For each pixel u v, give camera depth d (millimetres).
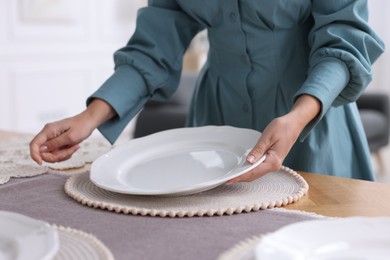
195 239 642
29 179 941
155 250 609
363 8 1054
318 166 1208
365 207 783
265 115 1213
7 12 4012
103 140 1292
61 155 962
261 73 1183
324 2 1077
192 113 1399
